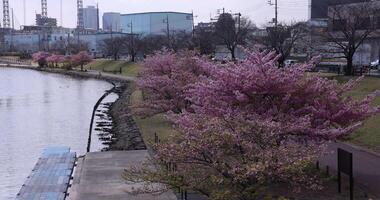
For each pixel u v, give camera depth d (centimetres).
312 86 1338
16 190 1761
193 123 1020
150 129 2516
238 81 1320
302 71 1350
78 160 1959
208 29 9375
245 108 1277
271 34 5675
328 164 1481
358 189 1223
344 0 5291
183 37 9669
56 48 16488
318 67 5109
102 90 6600
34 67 12781
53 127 3397
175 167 959
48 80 8600
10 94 6062
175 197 1248
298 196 1164
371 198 1147
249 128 920
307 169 1261
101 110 4350
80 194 1355
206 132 910
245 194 855
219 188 902
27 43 19538
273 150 859
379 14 4300
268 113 1252
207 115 1177
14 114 4159
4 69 12662
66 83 7881
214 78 1493
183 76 2505
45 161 1908
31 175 1686
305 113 1300
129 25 16162
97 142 2723
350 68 4044
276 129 982
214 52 7138
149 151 1923
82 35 17575
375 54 5828
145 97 3250
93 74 9238
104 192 1367
